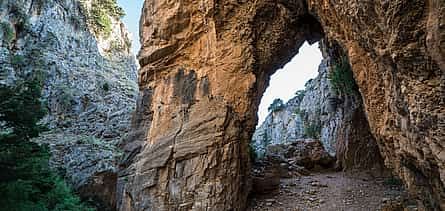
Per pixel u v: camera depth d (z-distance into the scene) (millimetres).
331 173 18109
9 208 9680
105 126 20578
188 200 11578
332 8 9625
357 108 17922
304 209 12172
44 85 21375
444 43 4992
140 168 12680
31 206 10430
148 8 15070
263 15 13461
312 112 28391
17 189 9758
